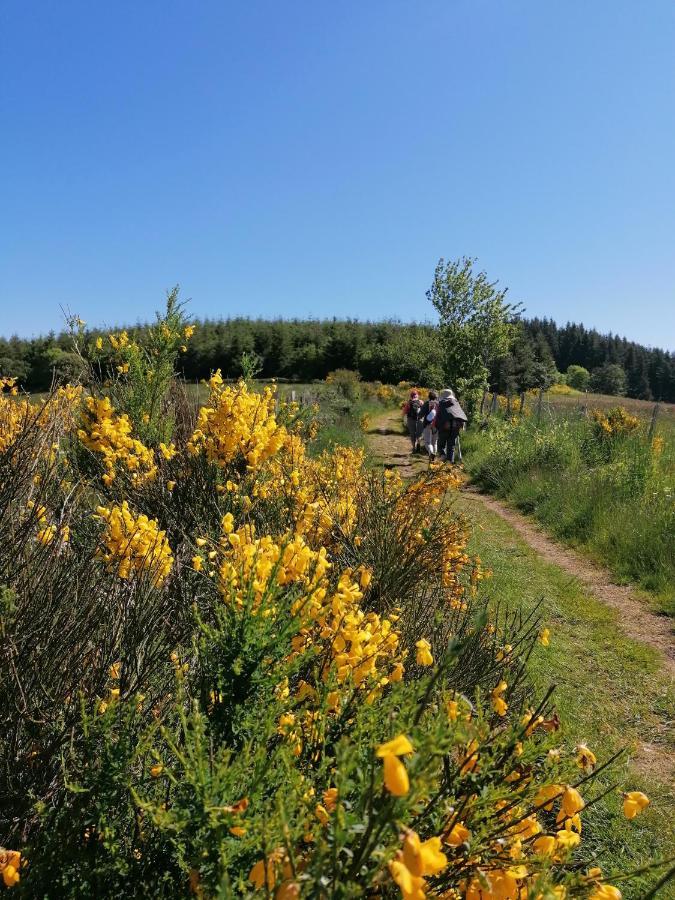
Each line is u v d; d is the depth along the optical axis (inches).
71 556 92.5
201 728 52.7
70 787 54.1
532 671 160.9
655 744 141.5
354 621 67.6
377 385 1654.8
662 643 197.9
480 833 48.0
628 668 178.2
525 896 48.8
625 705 157.8
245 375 202.8
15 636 71.4
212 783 48.1
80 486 134.8
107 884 52.3
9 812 61.1
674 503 306.7
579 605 226.2
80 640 76.2
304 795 47.4
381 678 64.9
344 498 172.6
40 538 92.6
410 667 97.3
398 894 43.8
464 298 813.2
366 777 43.6
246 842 45.5
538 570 266.8
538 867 49.6
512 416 730.8
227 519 87.2
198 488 150.6
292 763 51.3
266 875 41.1
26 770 63.2
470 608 135.6
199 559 87.3
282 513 145.4
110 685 73.9
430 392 561.0
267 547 79.0
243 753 50.5
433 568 147.6
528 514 375.6
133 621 80.7
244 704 65.0
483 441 600.4
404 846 34.3
